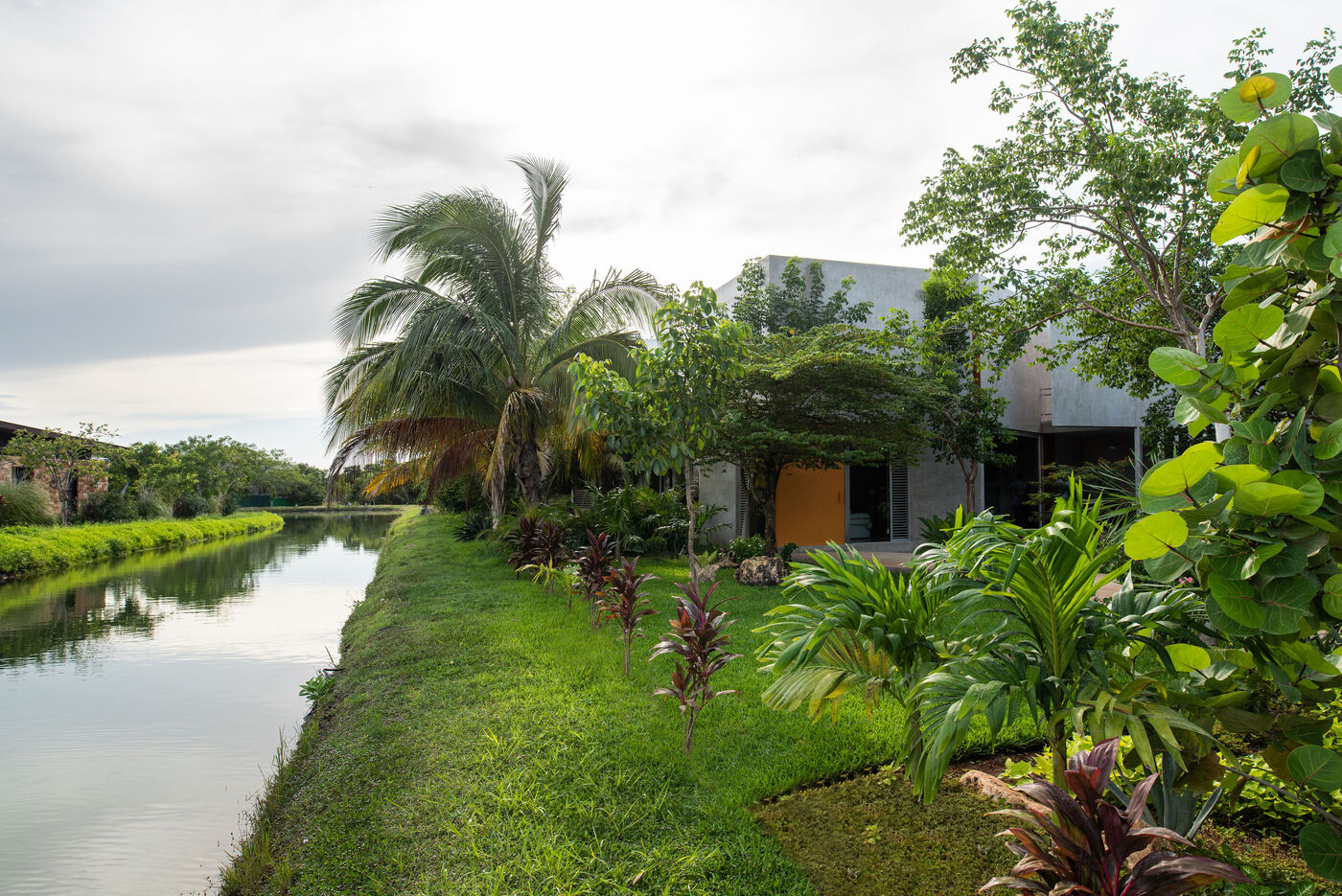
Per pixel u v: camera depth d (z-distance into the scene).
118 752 6.15
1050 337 16.25
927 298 15.55
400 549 17.95
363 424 14.47
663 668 6.16
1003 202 10.12
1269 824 3.45
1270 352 1.95
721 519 16.14
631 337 13.96
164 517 31.30
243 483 45.72
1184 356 2.04
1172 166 8.95
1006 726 4.43
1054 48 9.43
